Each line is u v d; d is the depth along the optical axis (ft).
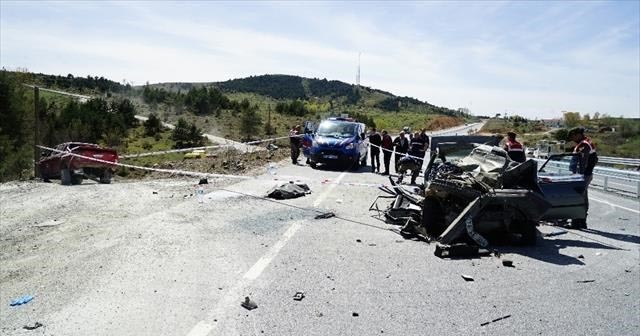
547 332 14.28
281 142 132.16
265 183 41.96
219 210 30.09
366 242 23.41
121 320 14.37
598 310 16.05
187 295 16.22
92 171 51.34
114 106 209.87
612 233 28.86
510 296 17.03
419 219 26.37
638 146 173.27
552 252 23.31
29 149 86.28
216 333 13.51
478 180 24.57
